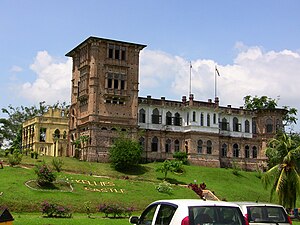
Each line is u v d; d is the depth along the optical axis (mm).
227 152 95688
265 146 98125
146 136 88625
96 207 50594
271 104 104625
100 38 82625
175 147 91250
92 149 79688
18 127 117875
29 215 43625
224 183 76312
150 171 76688
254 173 88000
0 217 16766
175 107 92312
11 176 56938
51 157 79625
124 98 83938
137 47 86500
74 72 90875
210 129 92125
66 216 43188
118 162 74250
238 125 98438
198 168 83125
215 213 12828
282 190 44406
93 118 80625
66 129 96062
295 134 89688
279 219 18031
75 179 61094
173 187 65688
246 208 18016
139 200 56031
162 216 13641
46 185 55625
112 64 83688
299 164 45594
